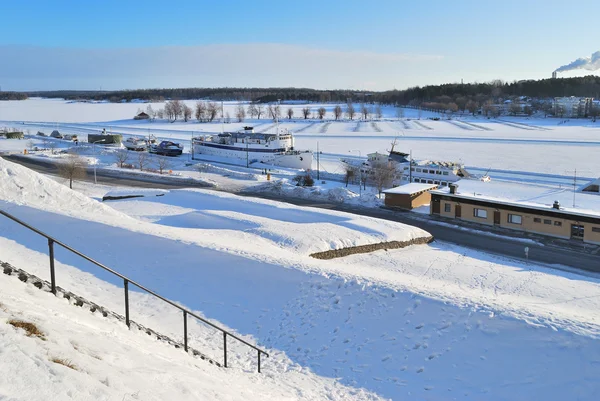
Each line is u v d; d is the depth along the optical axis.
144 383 7.71
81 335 8.71
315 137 139.50
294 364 16.91
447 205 49.72
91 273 23.81
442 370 15.83
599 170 80.44
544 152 103.56
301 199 61.88
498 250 38.84
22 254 25.09
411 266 33.72
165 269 24.86
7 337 6.94
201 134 144.12
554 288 29.86
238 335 19.12
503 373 15.12
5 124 178.62
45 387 6.14
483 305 18.02
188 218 43.12
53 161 88.94
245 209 48.97
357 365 16.67
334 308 20.00
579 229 41.28
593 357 14.59
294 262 24.25
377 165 69.19
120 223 30.80
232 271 23.97
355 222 41.97
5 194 36.69
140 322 18.86
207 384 9.60
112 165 88.94
